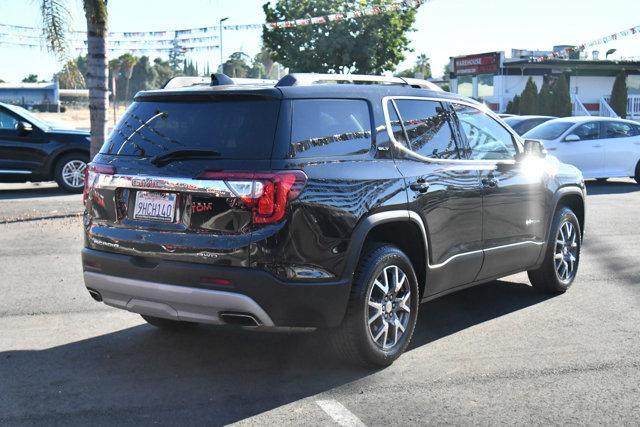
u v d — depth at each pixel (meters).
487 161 5.80
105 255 4.70
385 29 33.09
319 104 4.62
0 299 6.48
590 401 4.29
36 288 6.88
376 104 4.98
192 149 4.45
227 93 4.51
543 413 4.11
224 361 4.97
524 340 5.45
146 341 5.39
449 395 4.37
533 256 6.34
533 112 34.25
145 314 4.67
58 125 15.00
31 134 13.95
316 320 4.39
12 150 13.85
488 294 6.86
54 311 6.13
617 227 10.80
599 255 8.70
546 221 6.44
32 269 7.66
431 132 5.36
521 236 6.12
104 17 11.38
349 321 4.57
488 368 4.84
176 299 4.39
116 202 4.70
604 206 13.17
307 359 5.02
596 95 39.06
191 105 4.67
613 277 7.55
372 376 4.69
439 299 6.69
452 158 5.46
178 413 4.09
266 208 4.21
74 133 14.32
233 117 4.48
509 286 7.19
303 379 4.64
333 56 32.97
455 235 5.36
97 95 11.52
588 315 6.13
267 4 33.22
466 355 5.11
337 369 4.82
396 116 5.11
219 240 4.27
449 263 5.32
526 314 6.16
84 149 14.30
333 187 4.44
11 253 8.47
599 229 10.62
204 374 4.71
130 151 4.73
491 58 38.28
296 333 5.60
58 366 4.84
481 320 5.99
